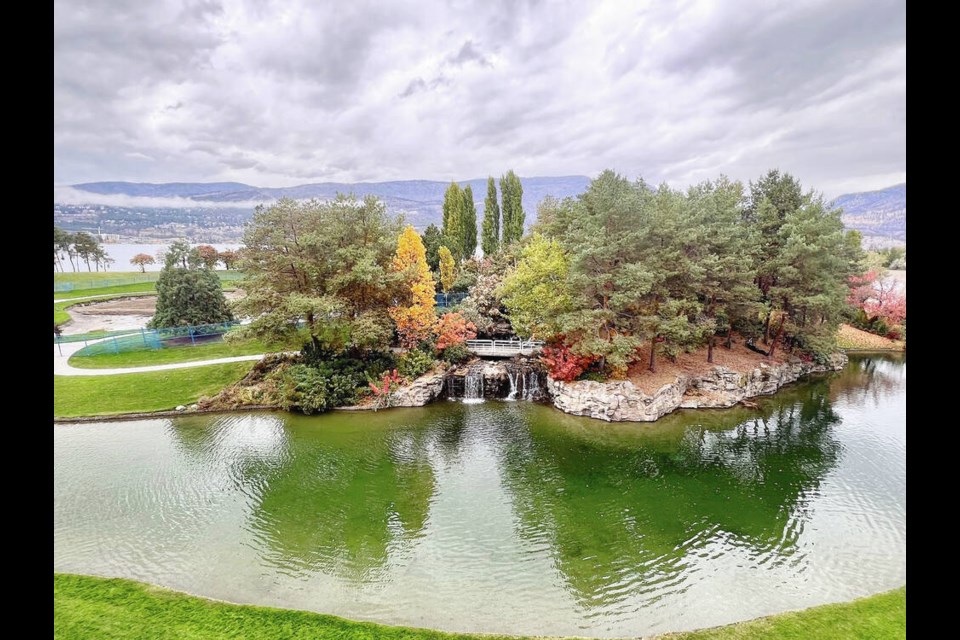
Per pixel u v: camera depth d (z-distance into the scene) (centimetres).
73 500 2289
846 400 3866
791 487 2464
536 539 2014
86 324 5569
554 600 1650
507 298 4466
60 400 3419
